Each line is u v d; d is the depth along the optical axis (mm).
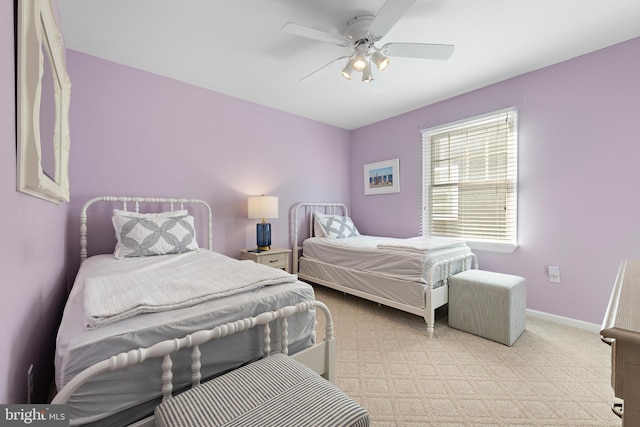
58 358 819
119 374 828
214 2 1705
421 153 3475
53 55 1205
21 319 886
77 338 830
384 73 2596
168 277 1392
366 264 2758
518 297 2158
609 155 2180
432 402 1463
